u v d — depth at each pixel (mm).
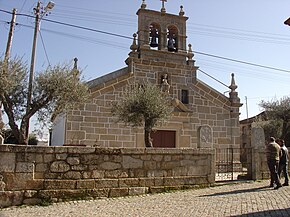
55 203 9141
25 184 9047
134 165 10516
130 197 9977
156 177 10781
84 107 17047
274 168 11320
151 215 7461
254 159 13477
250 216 7035
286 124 28062
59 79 12562
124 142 17562
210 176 11758
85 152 9867
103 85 17672
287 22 9562
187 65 20172
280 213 7211
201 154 11711
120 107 15539
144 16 20000
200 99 20062
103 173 10023
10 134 15711
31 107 12391
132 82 18516
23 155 9141
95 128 17094
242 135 27562
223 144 19953
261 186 11695
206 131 14969
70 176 9586
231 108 20688
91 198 9672
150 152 10820
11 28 15297
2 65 11250
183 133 19094
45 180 9273
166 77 19469
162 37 20234
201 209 7922
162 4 20547
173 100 19047
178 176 11180
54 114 13055
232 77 21281
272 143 11594
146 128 14883
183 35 20812
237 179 13695
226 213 7402
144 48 19406
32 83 12617
